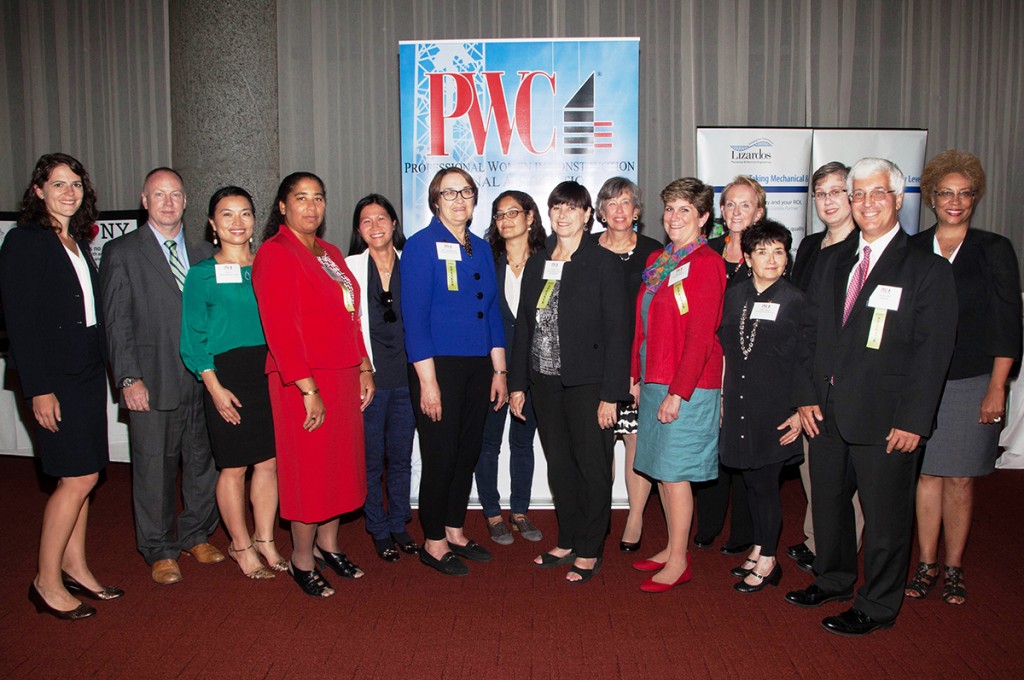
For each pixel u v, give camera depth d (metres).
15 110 7.06
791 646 2.70
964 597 3.06
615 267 3.15
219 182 4.80
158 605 3.05
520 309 3.33
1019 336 2.94
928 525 3.13
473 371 3.27
